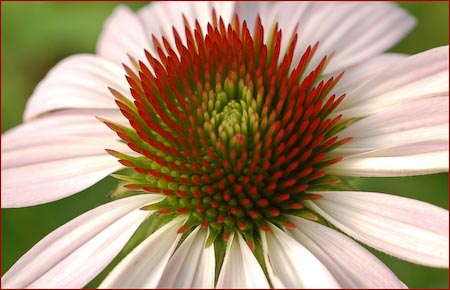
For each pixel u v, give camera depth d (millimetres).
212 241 104
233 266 99
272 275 95
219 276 96
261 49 113
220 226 106
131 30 141
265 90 111
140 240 106
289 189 106
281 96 108
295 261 98
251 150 108
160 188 108
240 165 105
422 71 109
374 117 108
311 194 105
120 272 97
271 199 106
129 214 107
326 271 94
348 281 95
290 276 96
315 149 108
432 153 99
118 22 143
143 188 107
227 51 113
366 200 102
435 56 108
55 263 101
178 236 103
